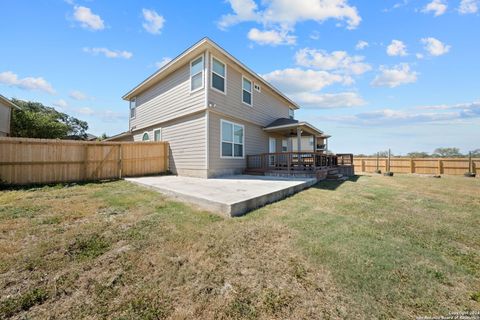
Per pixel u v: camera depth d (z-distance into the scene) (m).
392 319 1.66
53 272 2.19
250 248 2.77
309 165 10.23
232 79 10.05
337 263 2.42
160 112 11.38
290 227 3.51
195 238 3.01
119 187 6.83
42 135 18.00
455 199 5.96
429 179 11.07
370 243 2.97
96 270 2.24
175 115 10.22
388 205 5.19
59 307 1.75
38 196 5.36
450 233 3.42
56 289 1.94
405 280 2.14
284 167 10.12
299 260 2.49
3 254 2.45
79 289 1.96
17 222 3.46
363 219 4.06
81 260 2.41
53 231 3.13
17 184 6.83
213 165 8.93
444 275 2.24
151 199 5.14
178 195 5.25
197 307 1.77
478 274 2.28
